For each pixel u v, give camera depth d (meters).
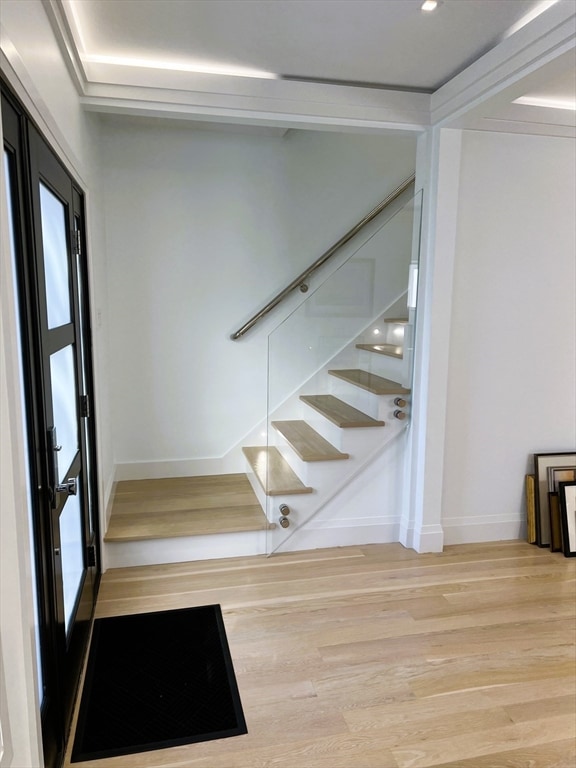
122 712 1.84
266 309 3.64
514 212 2.94
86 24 2.05
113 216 3.37
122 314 3.47
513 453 3.20
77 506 2.17
